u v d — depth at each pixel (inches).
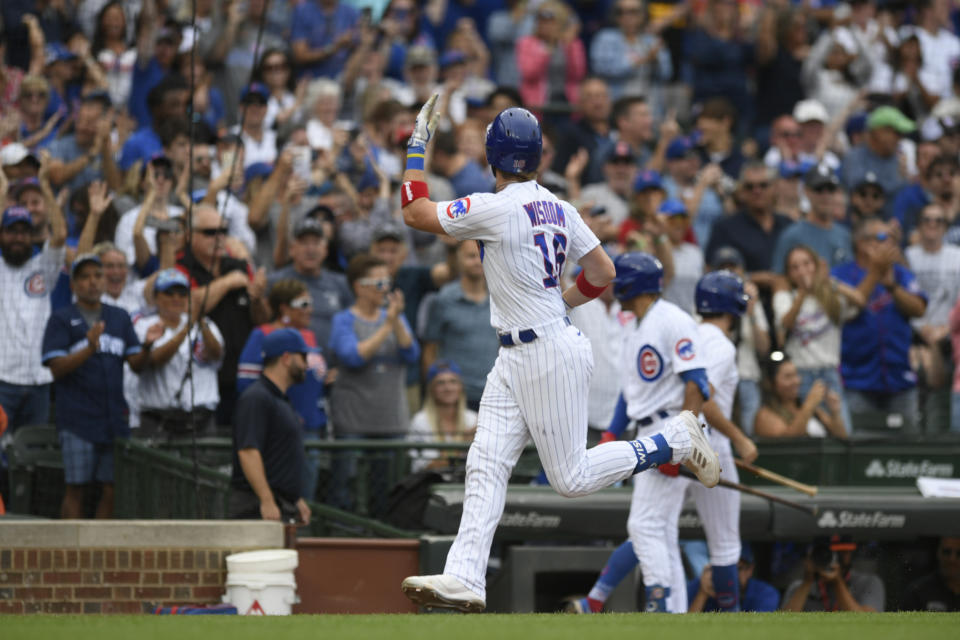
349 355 1207.6
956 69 1946.4
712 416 937.5
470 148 1578.5
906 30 2130.9
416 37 1977.1
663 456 709.3
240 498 1035.9
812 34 2017.7
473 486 675.4
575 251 691.4
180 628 544.1
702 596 1027.3
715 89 1957.4
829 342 1355.8
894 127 1728.6
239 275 1198.9
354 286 1242.0
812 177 1492.4
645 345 925.8
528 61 1937.7
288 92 1672.0
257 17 1724.9
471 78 1862.7
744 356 1312.7
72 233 1302.9
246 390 1034.7
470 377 1310.3
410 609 1005.8
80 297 1124.5
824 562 1075.9
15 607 870.4
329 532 1111.6
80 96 1557.6
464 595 661.3
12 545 873.5
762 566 1147.9
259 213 1380.4
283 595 916.6
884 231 1450.5
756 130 1958.7
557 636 502.9
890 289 1430.9
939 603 1117.1
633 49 1955.0
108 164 1357.0
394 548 1012.5
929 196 1679.4
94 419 1113.4
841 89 1950.1
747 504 1058.1
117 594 893.2
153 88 1424.7
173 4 1708.9
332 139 1587.1
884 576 1149.1
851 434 1365.7
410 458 1164.5
